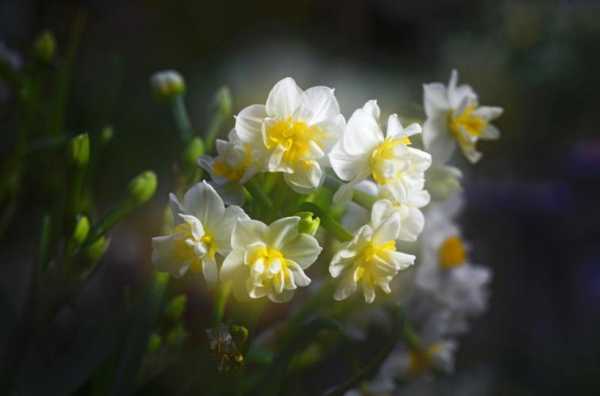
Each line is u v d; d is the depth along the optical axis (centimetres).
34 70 57
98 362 47
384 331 58
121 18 137
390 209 44
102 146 53
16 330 49
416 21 189
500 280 154
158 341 49
